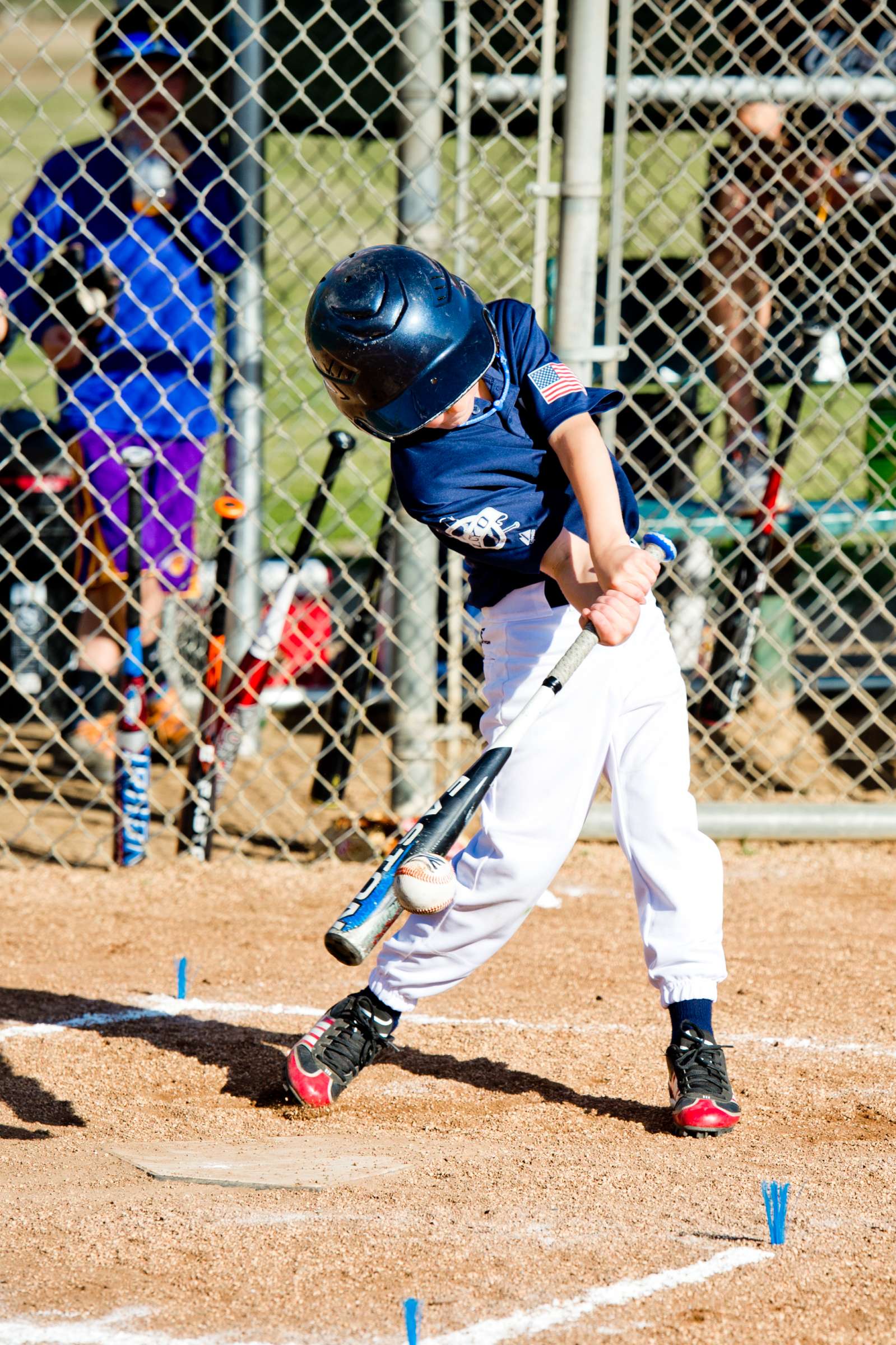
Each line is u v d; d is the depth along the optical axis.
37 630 21.67
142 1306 7.24
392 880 8.46
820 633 25.66
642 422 23.12
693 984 9.95
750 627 18.62
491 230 18.11
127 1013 12.09
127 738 16.33
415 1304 6.82
